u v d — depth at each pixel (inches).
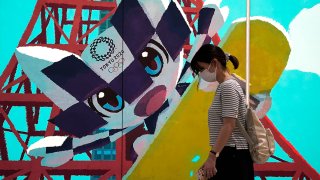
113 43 289.1
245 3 286.0
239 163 129.3
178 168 285.6
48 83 284.8
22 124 281.3
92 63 288.0
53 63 284.8
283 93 278.8
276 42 281.3
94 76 287.1
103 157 288.7
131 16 289.6
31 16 282.8
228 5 287.1
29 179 275.9
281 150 276.7
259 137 131.0
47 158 279.6
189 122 286.2
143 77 288.4
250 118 131.7
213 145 131.5
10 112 281.0
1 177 273.6
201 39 287.4
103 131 287.1
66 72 286.8
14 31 279.9
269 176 280.5
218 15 286.0
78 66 287.3
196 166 284.4
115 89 287.6
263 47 282.0
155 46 289.4
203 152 284.8
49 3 289.0
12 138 278.7
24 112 281.6
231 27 285.9
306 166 274.1
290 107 277.7
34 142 280.5
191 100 287.0
